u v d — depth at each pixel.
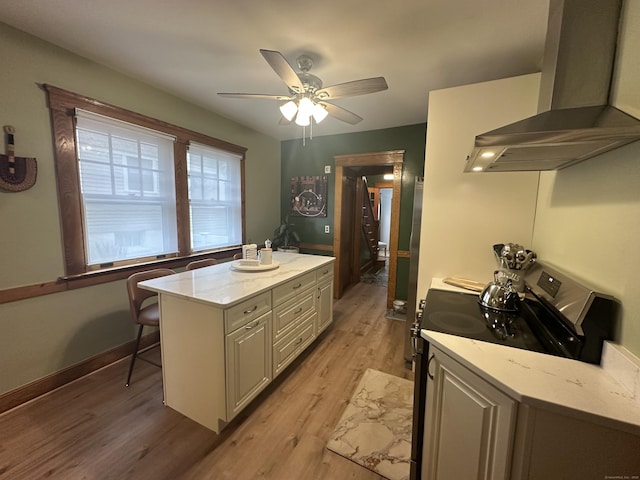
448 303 1.57
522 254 1.59
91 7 1.53
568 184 1.33
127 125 2.33
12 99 1.73
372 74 2.23
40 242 1.90
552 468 0.84
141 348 2.55
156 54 2.01
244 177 3.77
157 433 1.62
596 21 1.01
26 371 1.86
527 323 1.31
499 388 0.88
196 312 1.59
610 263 0.97
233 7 1.52
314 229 4.40
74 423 1.68
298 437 1.62
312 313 2.52
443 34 1.73
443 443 1.14
